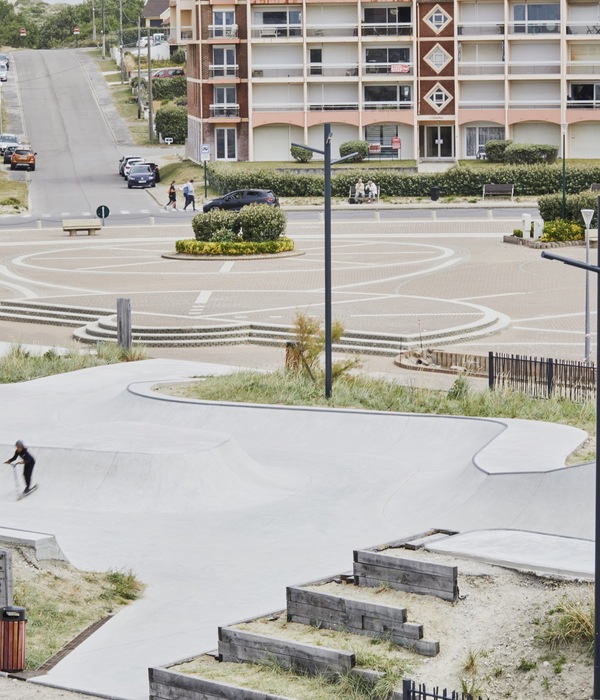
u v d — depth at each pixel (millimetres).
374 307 61406
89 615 24391
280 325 56562
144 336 56250
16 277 73500
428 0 117875
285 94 120938
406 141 121938
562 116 118750
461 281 68812
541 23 117875
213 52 120062
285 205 103375
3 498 33031
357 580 22078
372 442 37031
